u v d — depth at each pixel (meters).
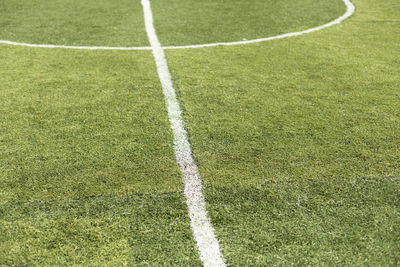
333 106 3.47
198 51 4.96
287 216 2.22
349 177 2.53
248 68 4.38
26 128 3.12
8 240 2.07
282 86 3.89
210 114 3.34
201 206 2.31
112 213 2.26
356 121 3.21
